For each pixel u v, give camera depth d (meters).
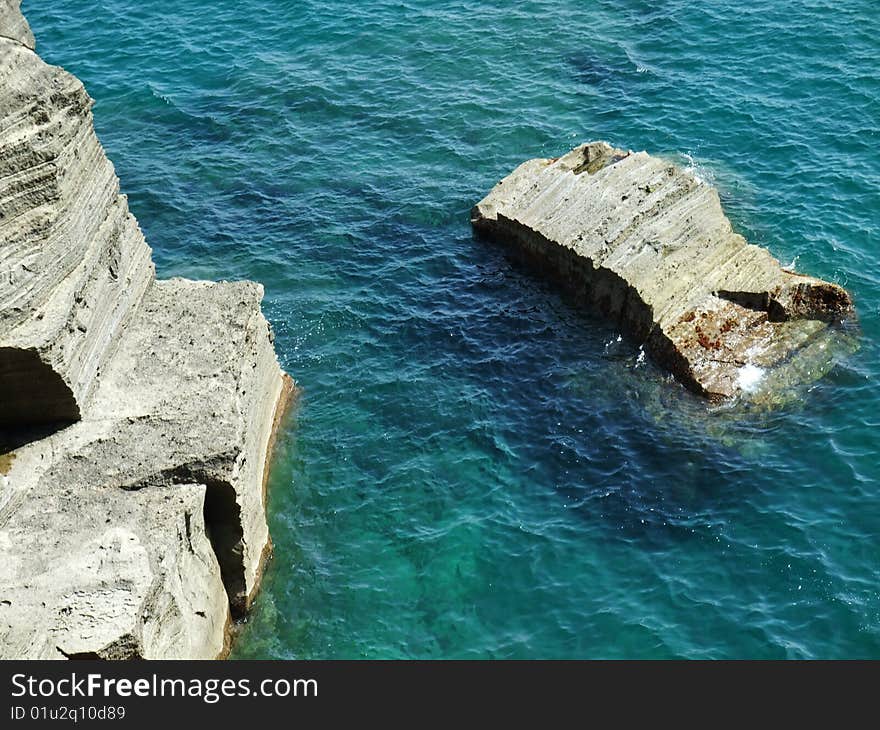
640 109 45.97
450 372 34.50
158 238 40.84
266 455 31.05
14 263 25.12
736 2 52.06
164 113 47.62
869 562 27.45
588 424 32.34
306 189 43.12
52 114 25.91
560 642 26.19
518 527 29.28
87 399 26.84
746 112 44.81
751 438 31.27
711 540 28.48
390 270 38.94
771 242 38.09
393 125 46.41
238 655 26.47
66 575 22.69
